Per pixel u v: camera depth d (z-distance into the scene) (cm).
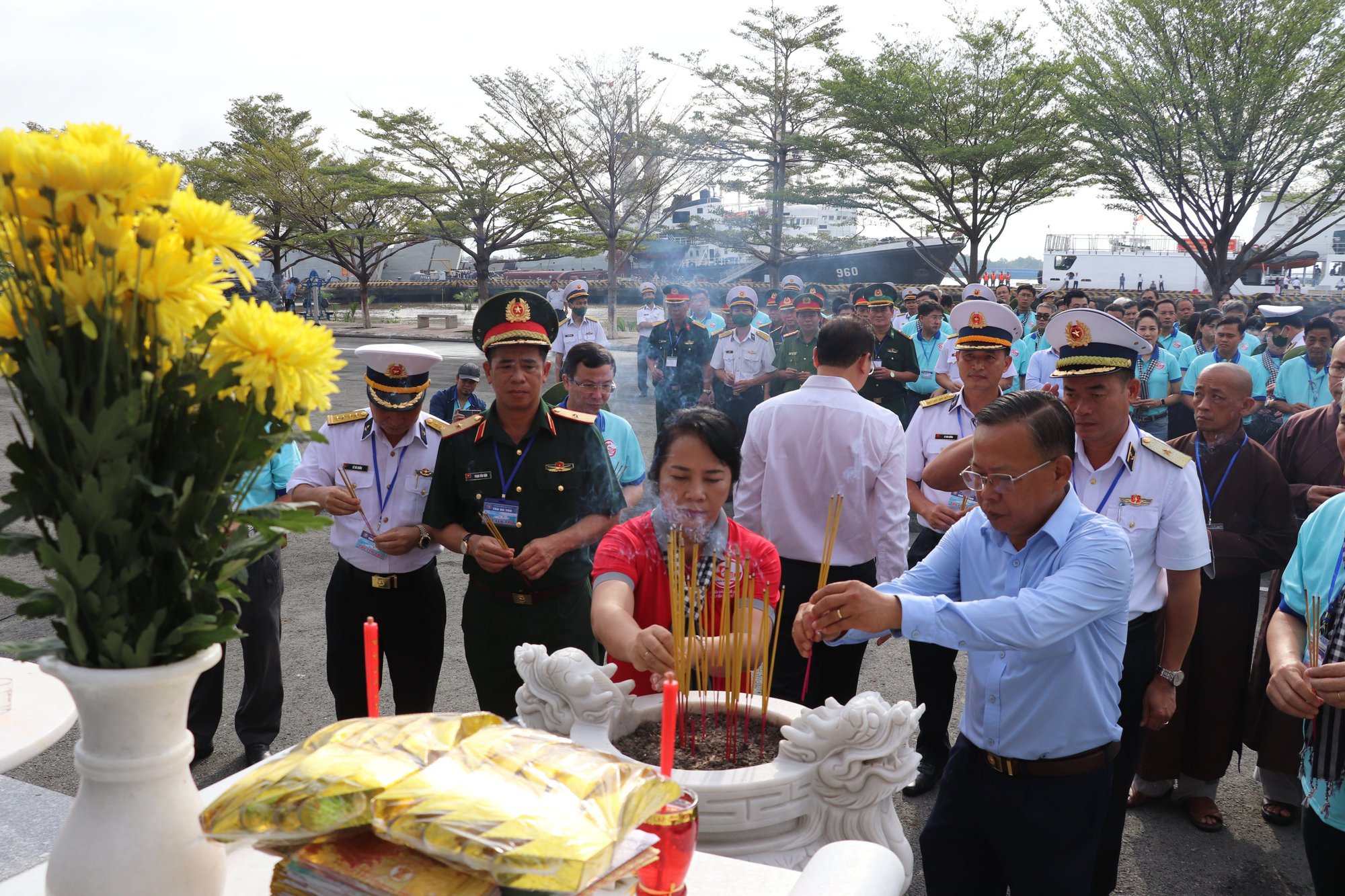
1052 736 215
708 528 239
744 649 206
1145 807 387
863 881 141
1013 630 192
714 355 1059
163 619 114
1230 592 358
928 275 3300
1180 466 281
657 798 118
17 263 104
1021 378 1018
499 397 332
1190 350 902
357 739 119
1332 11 1888
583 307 1235
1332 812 210
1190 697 363
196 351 114
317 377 117
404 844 105
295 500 353
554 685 206
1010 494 203
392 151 2803
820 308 975
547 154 2647
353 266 3294
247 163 3077
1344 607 214
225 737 420
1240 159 2047
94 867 116
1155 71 2044
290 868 111
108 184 100
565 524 333
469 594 343
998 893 240
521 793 109
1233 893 326
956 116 2344
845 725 186
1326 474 438
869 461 355
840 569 364
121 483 106
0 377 112
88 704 115
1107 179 2294
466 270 4862
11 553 109
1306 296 2686
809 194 2584
